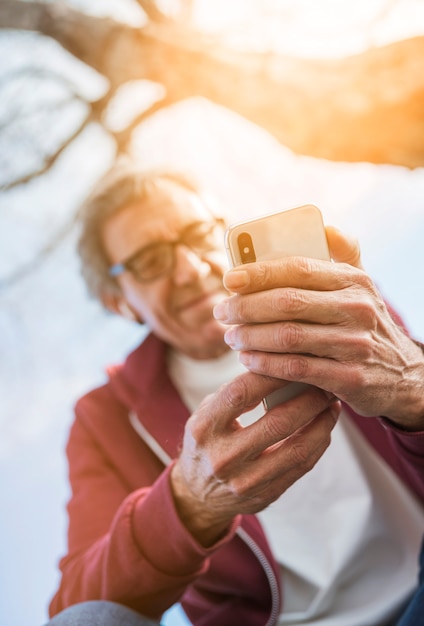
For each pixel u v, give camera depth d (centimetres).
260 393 47
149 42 127
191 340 88
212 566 76
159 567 56
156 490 56
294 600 75
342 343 43
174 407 84
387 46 108
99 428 84
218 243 90
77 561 66
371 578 75
